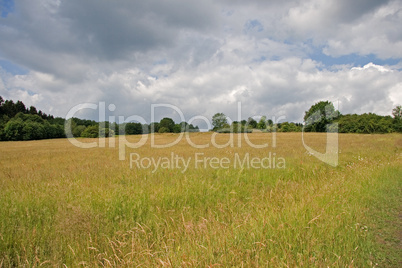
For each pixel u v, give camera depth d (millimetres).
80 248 3898
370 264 3320
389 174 8539
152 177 8086
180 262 3262
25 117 98500
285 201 5543
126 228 4551
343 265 3250
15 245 4000
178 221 4867
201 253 3529
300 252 3578
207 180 7805
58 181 7590
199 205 5875
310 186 6812
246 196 6629
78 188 6664
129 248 3936
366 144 20859
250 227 4230
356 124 66375
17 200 5633
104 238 4168
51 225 4660
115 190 6320
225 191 6855
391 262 3506
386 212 5340
